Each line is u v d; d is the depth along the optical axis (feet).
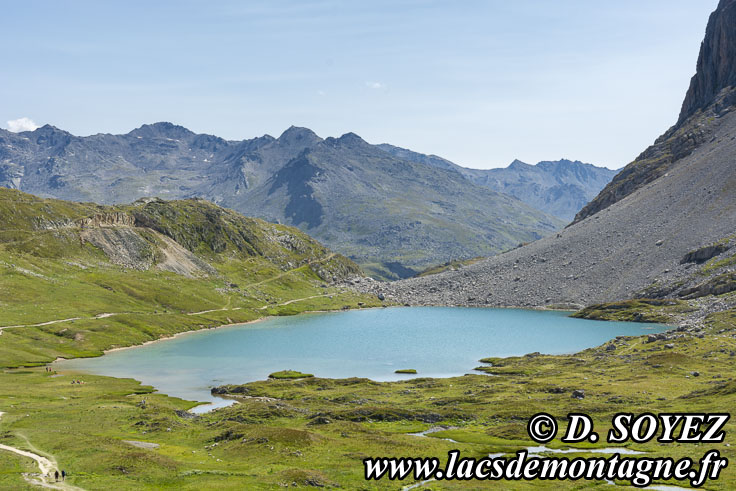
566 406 429.38
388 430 400.47
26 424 397.39
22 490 257.14
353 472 297.74
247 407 458.09
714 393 415.85
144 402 476.54
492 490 272.10
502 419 413.80
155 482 279.28
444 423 418.51
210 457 331.57
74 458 313.32
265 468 303.07
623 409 405.59
